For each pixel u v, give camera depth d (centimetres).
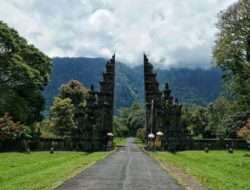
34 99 7112
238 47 6806
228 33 6875
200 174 2789
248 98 7100
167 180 2305
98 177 2406
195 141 8119
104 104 8856
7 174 2827
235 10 6800
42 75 7406
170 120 8538
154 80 9438
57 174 2562
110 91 9156
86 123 8462
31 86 6894
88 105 8744
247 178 2945
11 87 6756
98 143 8325
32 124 7275
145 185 2061
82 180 2239
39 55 7319
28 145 6556
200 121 11950
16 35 7038
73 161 4112
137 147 9725
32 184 2088
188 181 2283
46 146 7056
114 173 2688
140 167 3278
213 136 11244
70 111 9875
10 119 6081
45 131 9825
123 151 7419
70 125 9794
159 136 8181
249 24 6700
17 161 4212
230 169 3612
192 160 4922
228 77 7238
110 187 1970
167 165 3594
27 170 3147
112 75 9306
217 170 3484
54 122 9906
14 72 6606
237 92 7144
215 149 7900
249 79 6962
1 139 6000
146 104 9369
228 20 6881
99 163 3712
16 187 2005
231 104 7519
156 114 8831
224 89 7375
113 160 4259
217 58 7000
